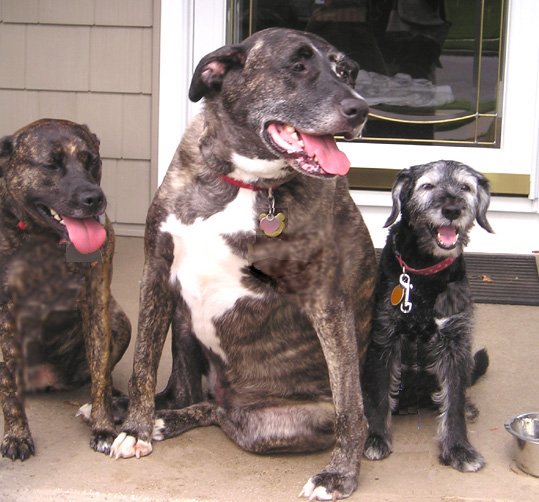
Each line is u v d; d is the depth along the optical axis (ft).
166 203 4.88
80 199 4.78
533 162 8.48
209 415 5.42
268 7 8.86
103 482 4.73
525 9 8.43
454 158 8.69
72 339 5.46
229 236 4.76
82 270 5.06
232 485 4.75
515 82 8.51
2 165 4.98
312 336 5.05
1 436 5.17
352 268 5.03
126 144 9.09
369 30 8.79
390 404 5.35
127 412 5.36
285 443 5.05
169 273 5.04
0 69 9.11
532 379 6.18
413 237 5.25
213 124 4.75
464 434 5.10
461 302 5.22
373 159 8.74
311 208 4.80
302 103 4.48
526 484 4.81
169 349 6.63
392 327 5.26
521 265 8.31
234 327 4.99
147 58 8.92
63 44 9.00
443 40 8.68
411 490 4.74
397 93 8.78
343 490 4.63
